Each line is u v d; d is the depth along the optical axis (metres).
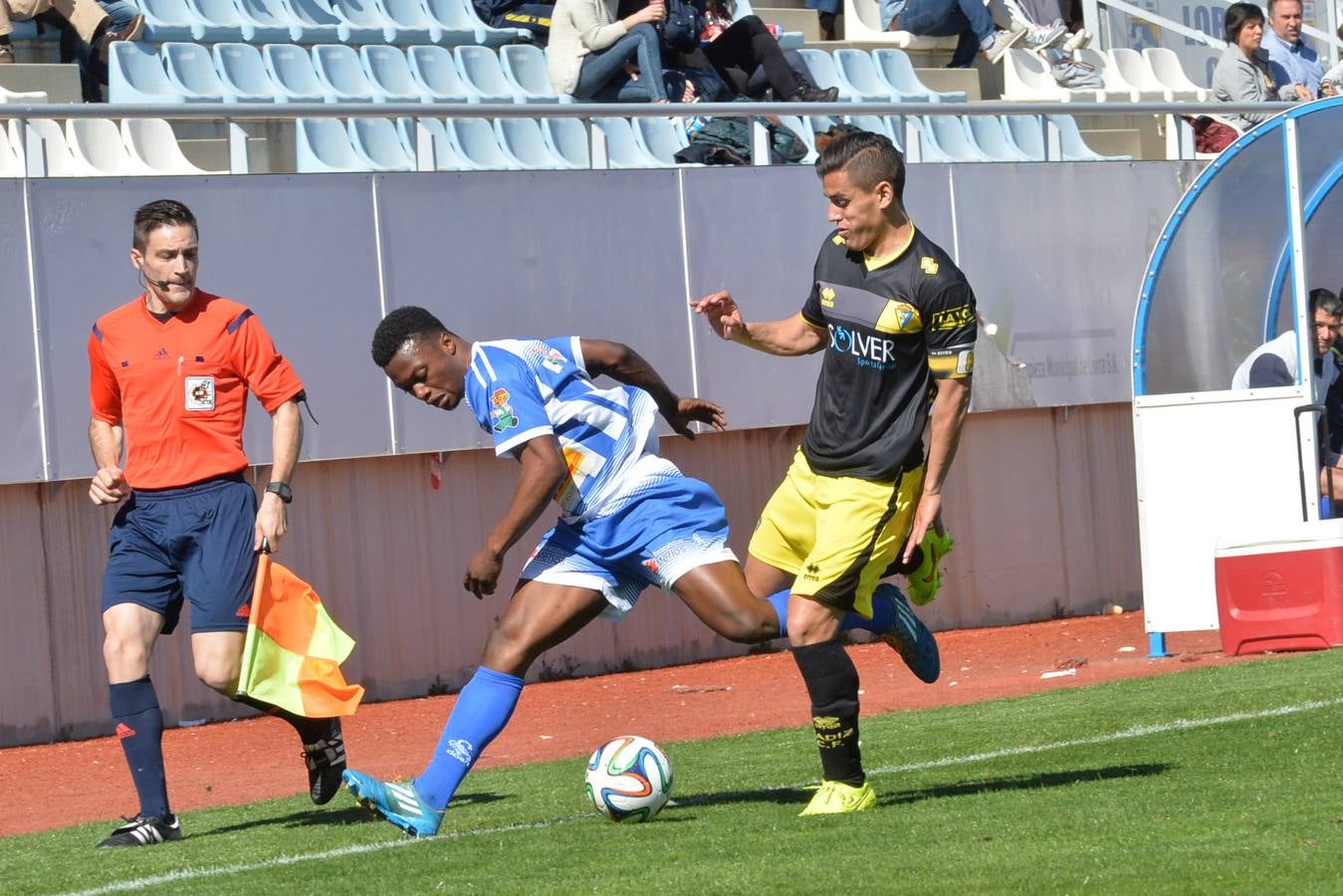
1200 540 31.00
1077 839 13.83
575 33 40.56
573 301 33.69
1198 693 23.83
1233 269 32.44
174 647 30.59
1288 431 30.36
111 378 18.64
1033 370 38.47
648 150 36.09
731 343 35.12
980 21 49.94
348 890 13.79
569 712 30.02
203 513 18.08
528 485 15.73
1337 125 31.31
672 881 13.18
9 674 29.08
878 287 15.41
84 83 37.66
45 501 29.50
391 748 27.19
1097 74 51.69
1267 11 47.97
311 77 40.81
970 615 37.91
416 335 16.33
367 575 31.97
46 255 29.11
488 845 15.62
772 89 42.00
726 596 16.12
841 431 15.77
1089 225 39.28
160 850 17.25
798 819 15.83
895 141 38.06
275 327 30.91
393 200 32.03
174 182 30.09
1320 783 15.87
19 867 16.73
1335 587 28.36
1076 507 39.47
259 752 27.66
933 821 15.14
